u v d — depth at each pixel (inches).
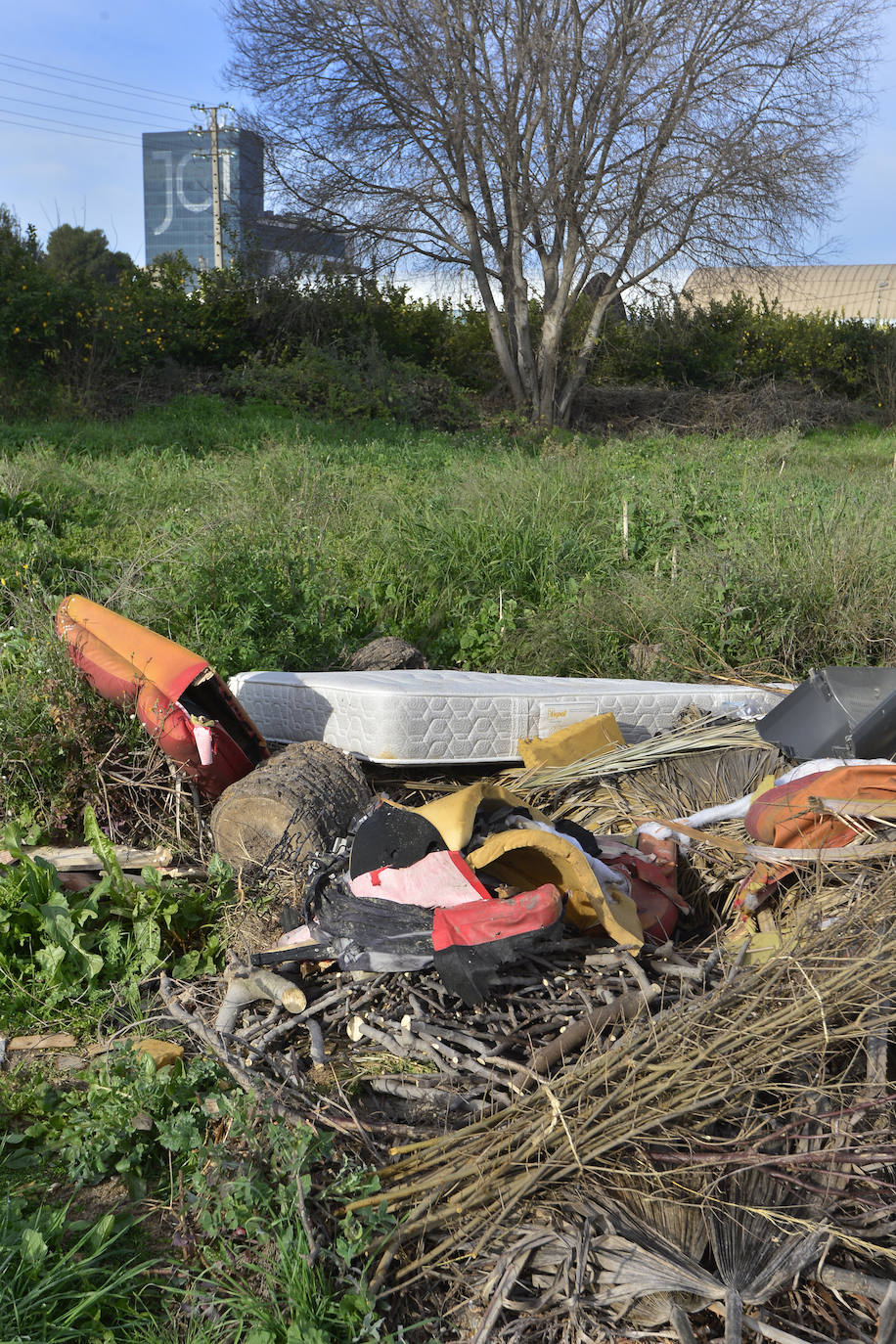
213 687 163.2
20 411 718.5
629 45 835.4
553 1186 95.5
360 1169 97.2
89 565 287.1
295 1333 81.1
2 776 171.6
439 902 124.8
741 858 152.9
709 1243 92.9
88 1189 102.8
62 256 1066.1
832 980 108.4
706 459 512.7
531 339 1054.4
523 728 184.4
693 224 880.9
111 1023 128.5
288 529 335.3
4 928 136.6
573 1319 85.5
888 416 1066.1
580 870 125.8
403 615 300.5
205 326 905.5
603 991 118.3
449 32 815.7
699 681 251.9
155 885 146.8
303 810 150.9
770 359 1130.7
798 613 270.4
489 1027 115.7
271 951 129.8
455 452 639.1
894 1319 85.7
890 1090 107.7
